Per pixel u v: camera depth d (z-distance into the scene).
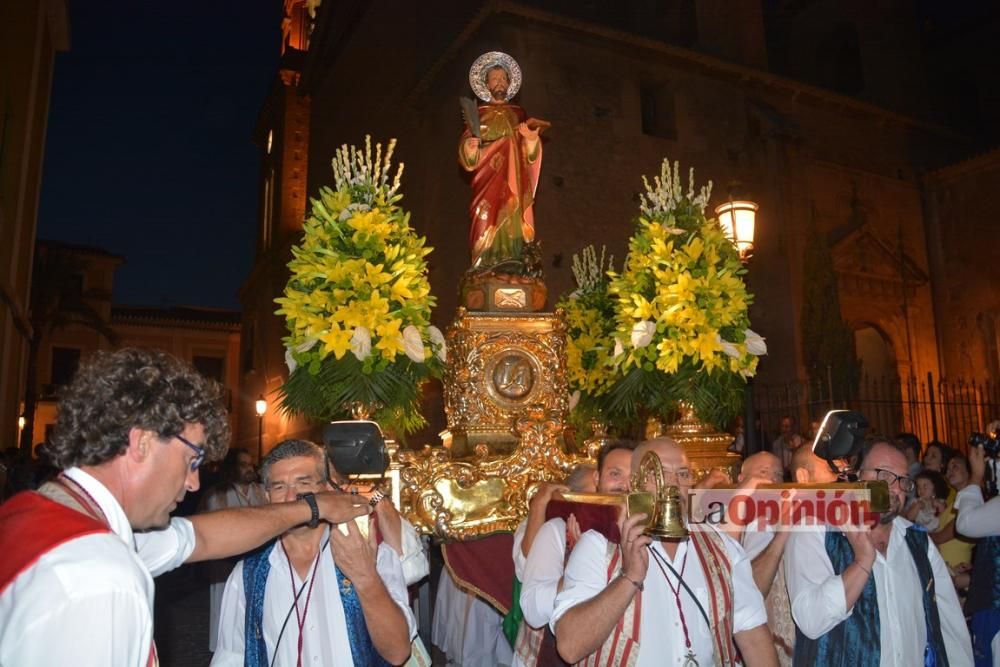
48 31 18.38
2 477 8.80
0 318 14.49
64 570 1.56
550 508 3.89
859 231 22.48
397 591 2.98
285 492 2.90
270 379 33.84
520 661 3.93
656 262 5.73
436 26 20.48
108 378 1.83
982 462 4.45
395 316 5.04
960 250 23.84
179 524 2.34
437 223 19.30
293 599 2.86
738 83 21.42
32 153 17.22
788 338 20.39
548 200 17.78
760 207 21.20
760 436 16.42
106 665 1.53
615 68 19.36
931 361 23.67
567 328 7.39
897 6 26.42
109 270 42.59
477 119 7.04
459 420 6.25
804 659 3.42
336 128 28.66
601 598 2.70
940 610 3.60
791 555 3.45
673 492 2.69
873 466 3.50
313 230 5.15
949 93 29.69
